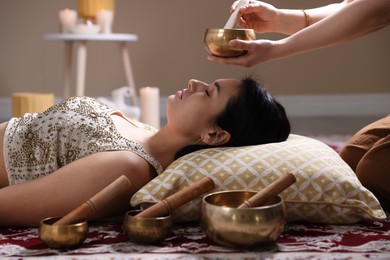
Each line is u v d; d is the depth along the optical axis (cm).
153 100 406
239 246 177
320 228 204
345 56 590
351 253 178
